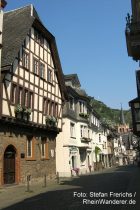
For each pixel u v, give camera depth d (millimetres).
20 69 23703
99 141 59938
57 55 29859
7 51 22547
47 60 28641
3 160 21547
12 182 22453
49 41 29234
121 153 100375
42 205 13547
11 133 22391
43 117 26891
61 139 36938
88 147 43094
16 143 22984
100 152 58125
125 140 114625
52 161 29219
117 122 153625
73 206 12930
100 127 61562
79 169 39906
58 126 30203
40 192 18969
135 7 13711
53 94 29391
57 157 36594
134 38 13188
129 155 115438
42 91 27078
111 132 77500
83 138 41719
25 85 24234
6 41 23672
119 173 37000
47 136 28453
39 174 26250
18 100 23125
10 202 15109
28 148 25172
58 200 14875
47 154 28141
